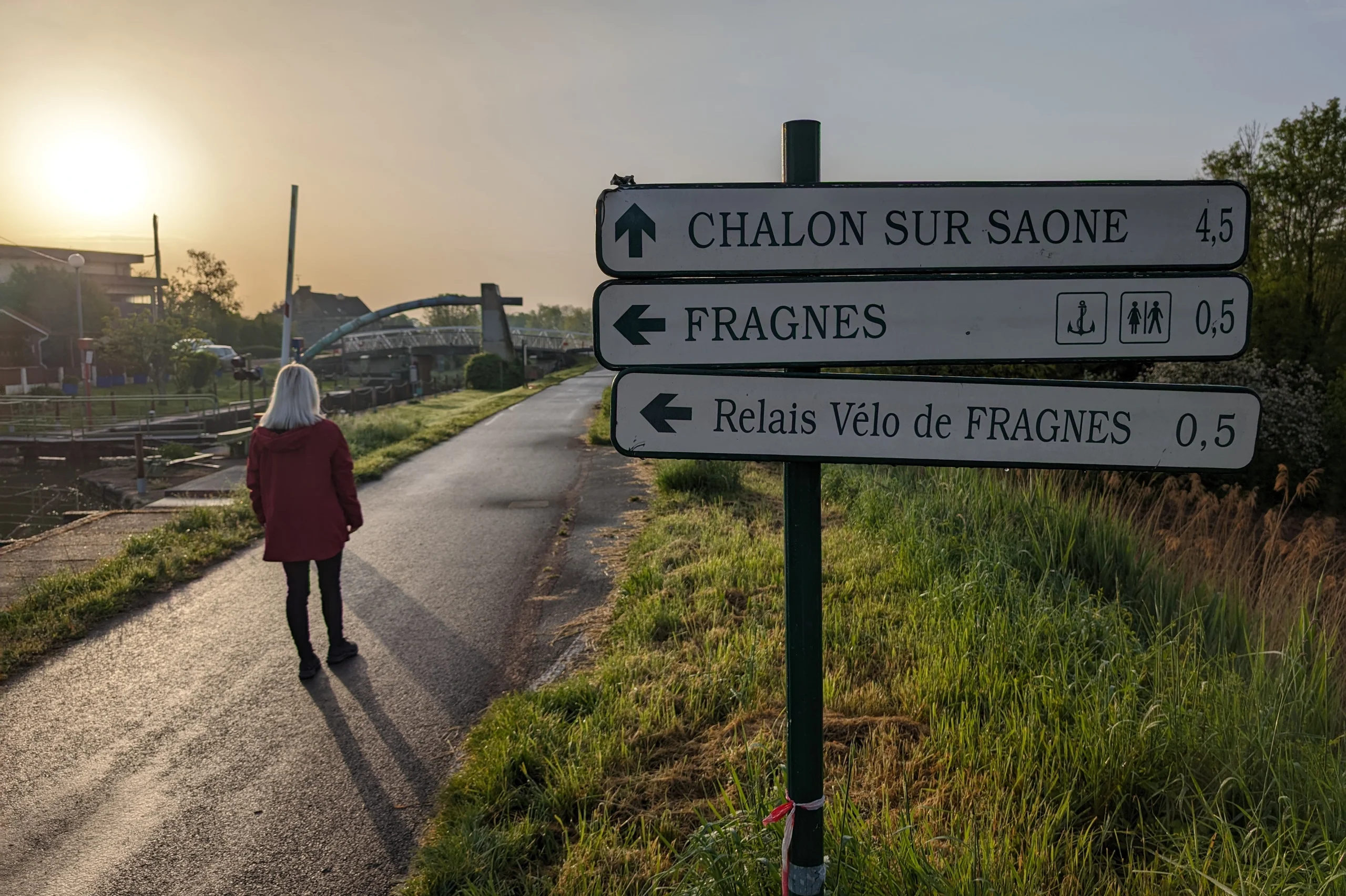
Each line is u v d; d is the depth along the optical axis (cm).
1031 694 366
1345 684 389
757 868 248
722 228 197
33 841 342
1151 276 196
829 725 375
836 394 199
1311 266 1922
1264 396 1382
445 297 5553
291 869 318
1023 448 198
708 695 407
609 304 199
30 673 525
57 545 888
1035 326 197
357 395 3647
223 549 835
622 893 266
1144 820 296
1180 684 365
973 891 243
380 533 915
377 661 529
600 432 1788
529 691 446
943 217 197
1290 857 262
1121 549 605
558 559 764
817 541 202
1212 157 2050
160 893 307
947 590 507
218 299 10075
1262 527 698
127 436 2762
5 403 3002
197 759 407
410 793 370
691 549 700
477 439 1867
